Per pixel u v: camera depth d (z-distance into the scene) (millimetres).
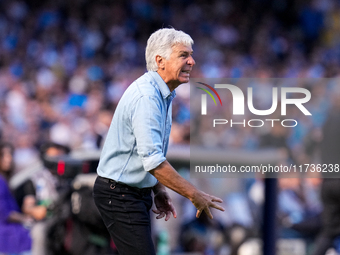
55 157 14484
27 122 32938
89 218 13828
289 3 65250
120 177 10164
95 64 47969
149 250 10102
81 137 27859
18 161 28172
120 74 44969
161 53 10109
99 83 41219
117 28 55938
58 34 50906
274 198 13422
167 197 11289
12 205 15922
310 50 61625
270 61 57188
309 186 21328
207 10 62406
